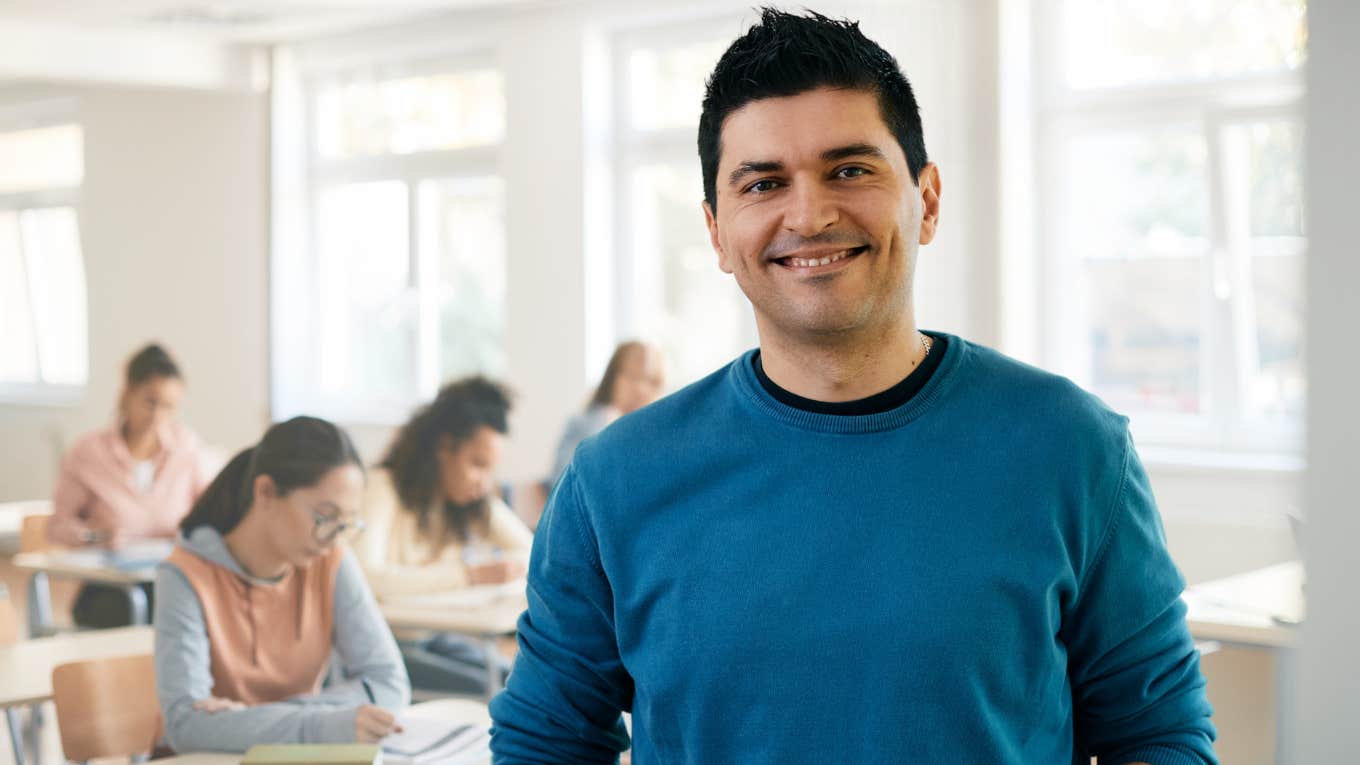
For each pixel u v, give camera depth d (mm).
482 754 2480
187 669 2648
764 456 1192
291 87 7770
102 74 7066
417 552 4004
